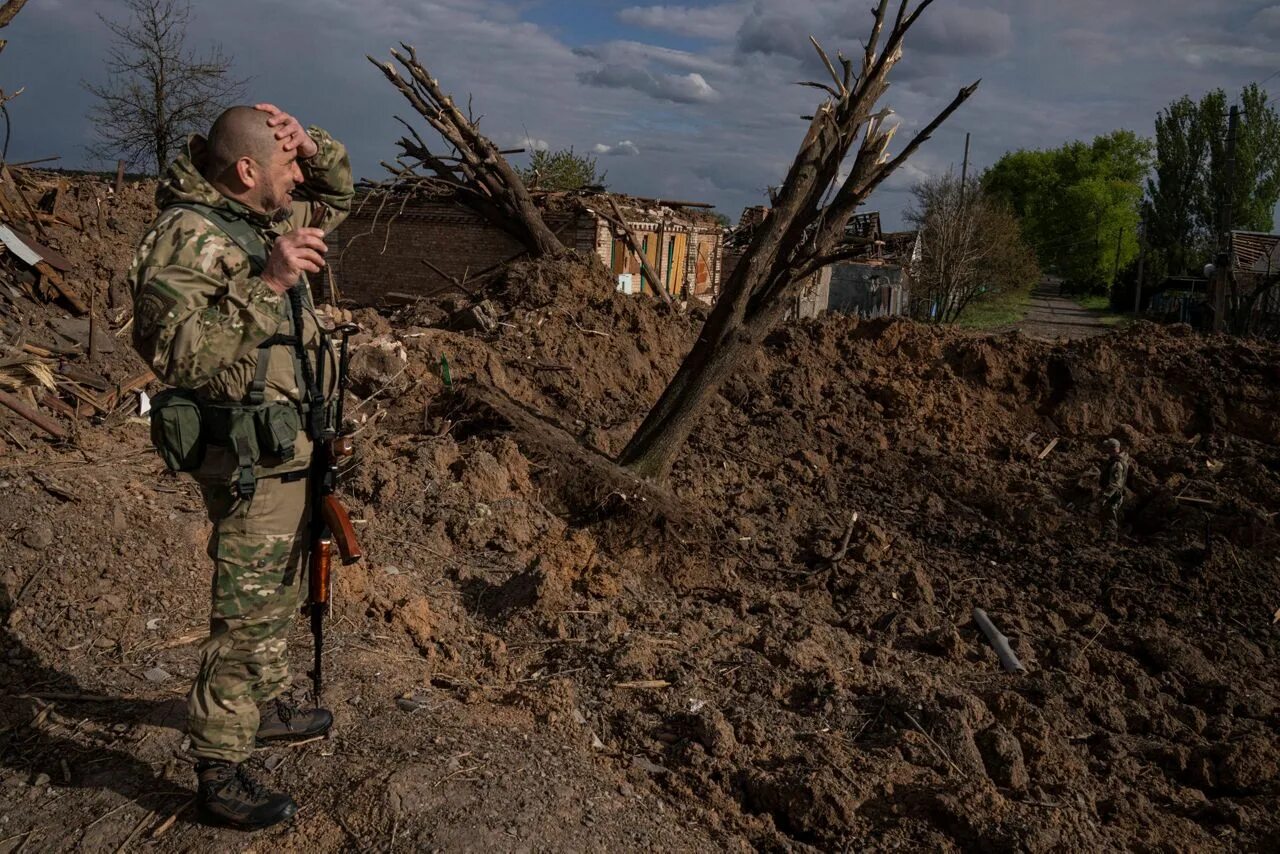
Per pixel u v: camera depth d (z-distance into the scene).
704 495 8.82
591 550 6.83
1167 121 62.75
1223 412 11.46
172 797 3.21
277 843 3.02
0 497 4.59
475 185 15.83
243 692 3.00
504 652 5.09
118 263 9.13
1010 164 90.12
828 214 7.30
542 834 3.22
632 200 23.55
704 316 13.89
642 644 5.39
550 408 9.95
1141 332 12.44
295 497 2.99
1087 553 8.67
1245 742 5.48
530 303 12.45
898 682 5.51
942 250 41.28
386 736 3.64
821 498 9.48
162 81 24.67
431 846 3.02
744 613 6.52
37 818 3.08
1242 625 7.65
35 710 3.58
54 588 4.23
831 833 4.15
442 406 8.70
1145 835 4.62
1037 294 86.75
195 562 4.79
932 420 11.50
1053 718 5.64
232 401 2.82
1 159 8.94
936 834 4.16
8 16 7.41
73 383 6.63
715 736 4.55
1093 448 11.15
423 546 6.29
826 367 12.16
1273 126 61.28
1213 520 9.05
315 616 3.12
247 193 2.85
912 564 7.99
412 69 15.01
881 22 7.06
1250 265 39.16
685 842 3.59
